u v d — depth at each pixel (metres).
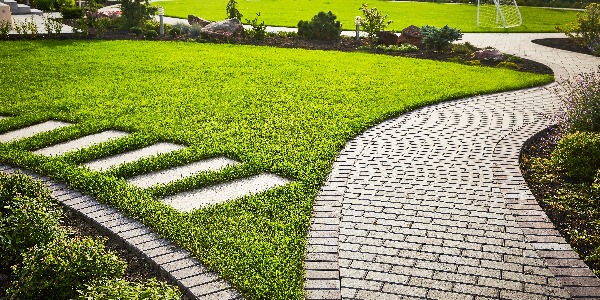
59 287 4.54
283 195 6.57
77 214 6.32
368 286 4.91
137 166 7.41
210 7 31.34
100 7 30.56
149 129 9.02
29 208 5.55
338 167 7.66
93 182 6.91
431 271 5.15
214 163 7.70
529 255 5.42
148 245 5.55
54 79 12.69
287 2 34.47
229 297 4.70
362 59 15.95
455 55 17.16
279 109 10.26
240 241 5.51
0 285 5.06
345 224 6.06
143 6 21.23
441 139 8.92
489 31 23.39
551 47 19.33
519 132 9.33
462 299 4.72
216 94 11.40
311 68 14.38
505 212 6.36
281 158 7.72
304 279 4.99
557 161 7.70
